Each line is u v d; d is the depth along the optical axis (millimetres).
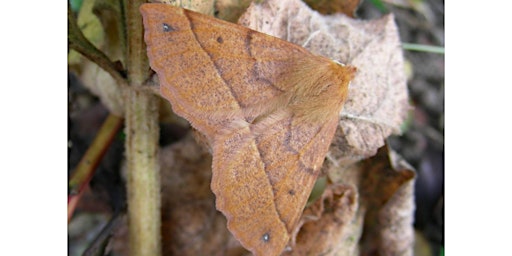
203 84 80
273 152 83
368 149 100
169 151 118
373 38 103
